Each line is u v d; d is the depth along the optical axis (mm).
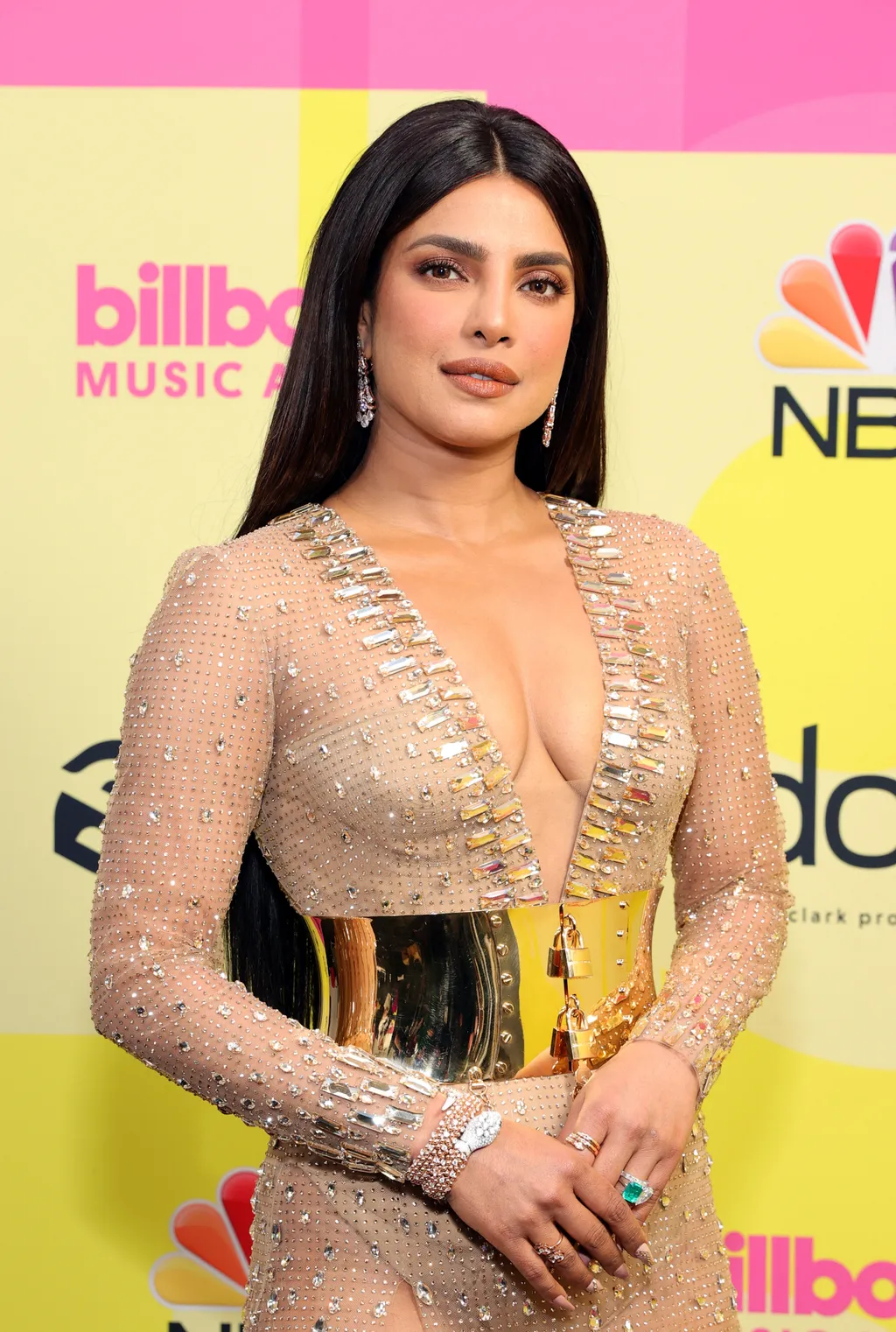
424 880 1360
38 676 2346
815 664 2332
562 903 1398
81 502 2334
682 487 2330
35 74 2295
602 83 2303
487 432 1439
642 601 1519
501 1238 1241
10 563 2334
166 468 2332
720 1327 1429
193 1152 2381
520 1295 1326
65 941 2359
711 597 1569
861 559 2324
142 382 2326
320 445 1554
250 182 2312
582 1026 1378
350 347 1528
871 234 2307
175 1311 2383
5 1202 2365
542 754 1419
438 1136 1247
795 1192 2346
